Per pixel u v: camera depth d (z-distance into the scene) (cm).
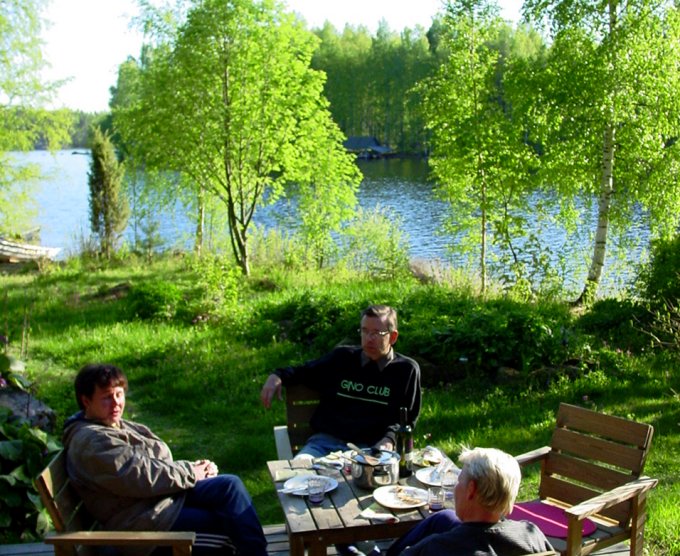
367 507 371
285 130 1711
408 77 7338
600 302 1176
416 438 678
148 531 372
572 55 1425
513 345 852
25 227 2220
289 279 1534
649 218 1533
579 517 350
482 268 1491
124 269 1783
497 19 1551
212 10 1620
